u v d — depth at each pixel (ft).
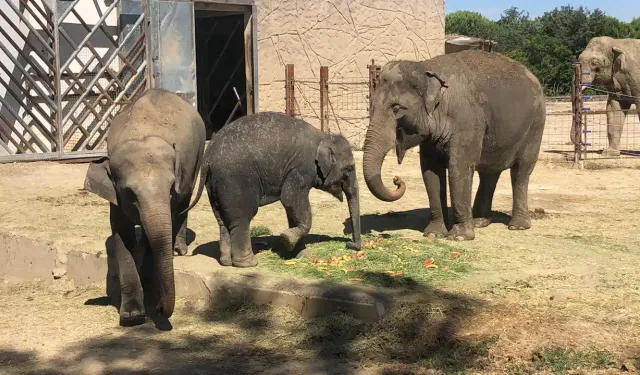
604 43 55.21
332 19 61.77
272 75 58.70
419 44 67.97
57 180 41.01
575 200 36.37
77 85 51.60
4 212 32.42
